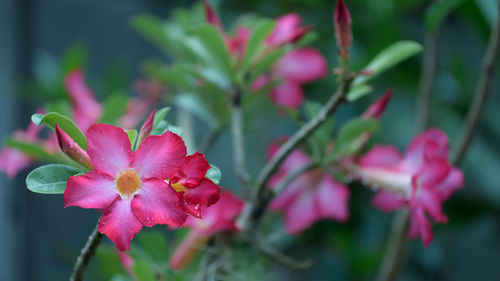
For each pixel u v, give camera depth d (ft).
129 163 2.18
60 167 2.25
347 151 2.67
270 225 3.87
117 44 8.23
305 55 3.11
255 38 2.71
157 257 2.65
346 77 2.47
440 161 2.56
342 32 2.45
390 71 4.43
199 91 3.03
